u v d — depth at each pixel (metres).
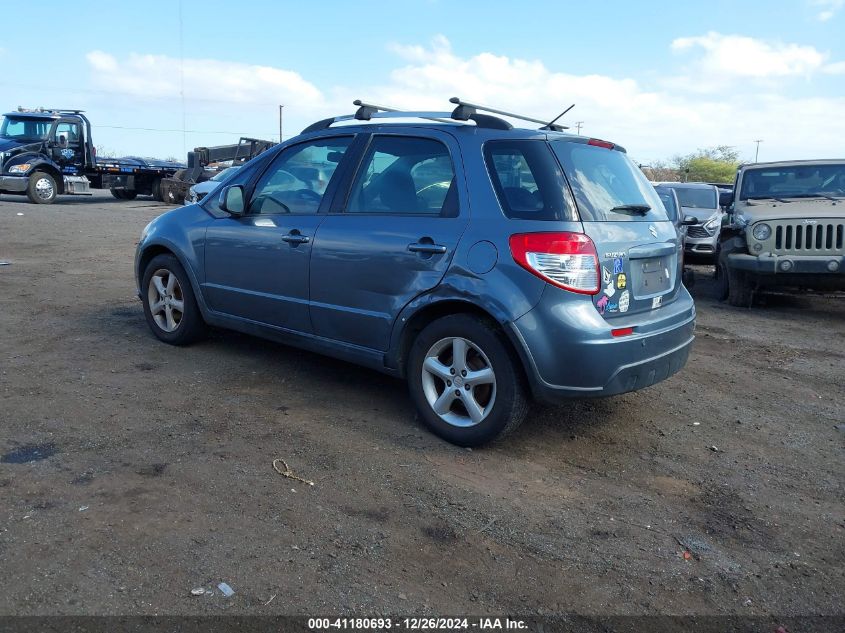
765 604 2.87
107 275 9.55
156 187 26.41
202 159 25.56
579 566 3.06
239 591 2.75
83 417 4.35
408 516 3.38
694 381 5.84
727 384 5.79
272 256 4.97
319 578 2.87
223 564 2.91
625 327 3.89
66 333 6.29
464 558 3.07
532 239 3.77
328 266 4.61
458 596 2.82
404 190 4.41
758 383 5.86
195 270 5.59
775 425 4.88
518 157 4.01
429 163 4.33
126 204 24.94
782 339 7.56
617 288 3.94
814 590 2.98
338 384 5.22
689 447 4.43
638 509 3.59
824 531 3.46
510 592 2.86
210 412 4.54
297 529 3.21
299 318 4.89
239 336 6.37
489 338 3.92
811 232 8.44
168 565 2.88
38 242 12.91
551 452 4.22
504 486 3.74
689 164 70.12
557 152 4.02
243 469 3.76
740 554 3.23
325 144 4.97
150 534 3.09
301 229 4.79
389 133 4.60
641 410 5.05
